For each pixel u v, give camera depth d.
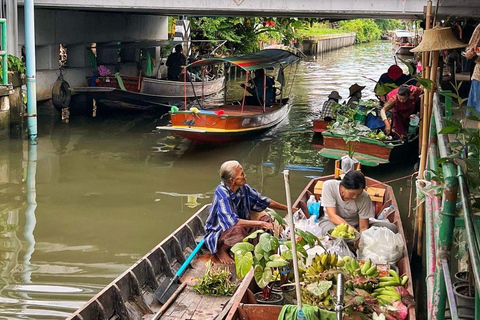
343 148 11.45
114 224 8.92
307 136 15.19
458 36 11.70
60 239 8.31
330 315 4.32
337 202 6.62
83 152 13.19
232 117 13.25
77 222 8.97
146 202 9.95
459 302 4.14
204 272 6.46
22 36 16.48
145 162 12.47
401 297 4.87
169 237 6.64
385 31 76.06
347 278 4.79
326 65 35.31
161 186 10.85
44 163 12.23
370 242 5.98
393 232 6.50
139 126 16.19
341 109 13.32
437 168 4.88
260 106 16.11
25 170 11.69
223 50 26.58
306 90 23.58
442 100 11.34
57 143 13.95
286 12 14.16
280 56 16.19
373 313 4.54
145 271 6.03
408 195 10.60
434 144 6.79
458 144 5.01
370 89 23.98
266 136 15.12
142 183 11.00
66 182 10.97
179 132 13.16
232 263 6.50
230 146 14.05
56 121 16.53
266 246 4.93
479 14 10.00
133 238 8.40
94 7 14.97
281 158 13.07
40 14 17.17
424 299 6.88
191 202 10.00
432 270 4.52
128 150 13.46
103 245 8.13
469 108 5.02
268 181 11.38
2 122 14.02
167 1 14.40
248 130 13.96
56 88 17.19
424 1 12.63
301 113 18.44
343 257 5.35
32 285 6.83
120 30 21.47
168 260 6.54
